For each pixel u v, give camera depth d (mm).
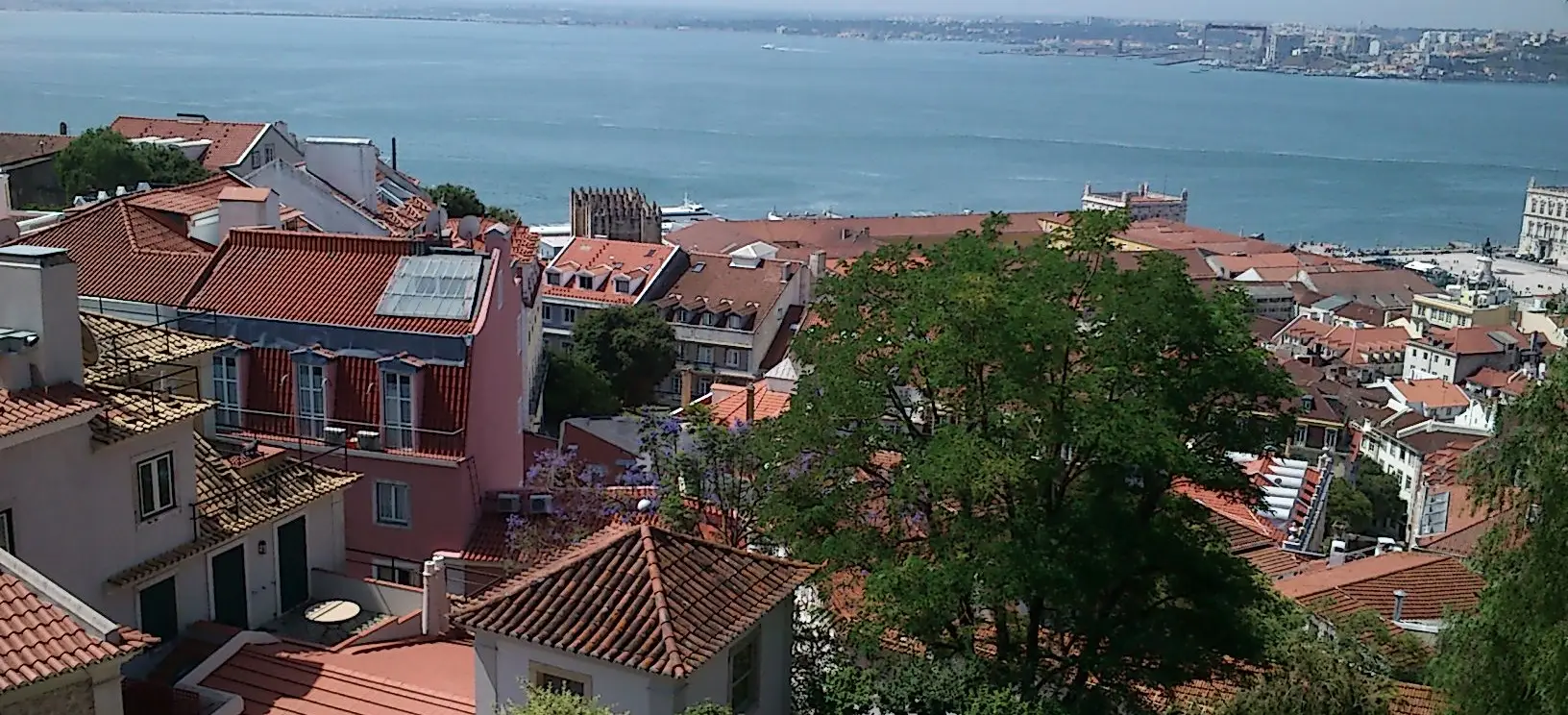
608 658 26000
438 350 44719
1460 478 31266
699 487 41688
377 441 44562
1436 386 156500
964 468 31734
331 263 47562
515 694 27359
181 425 33969
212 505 35906
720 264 134375
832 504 36750
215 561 35469
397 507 44750
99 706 24250
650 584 27469
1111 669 34094
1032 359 32906
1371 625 45438
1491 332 183250
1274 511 69688
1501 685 28906
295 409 45062
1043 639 38156
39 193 105188
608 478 56375
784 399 70500
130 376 35719
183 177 101500
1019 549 32719
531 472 48000
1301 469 80750
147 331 39719
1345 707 33000
